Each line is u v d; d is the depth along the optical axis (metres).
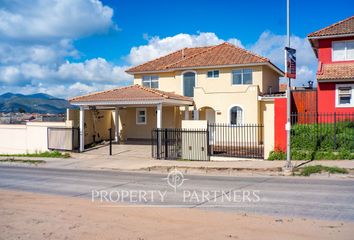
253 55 28.48
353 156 16.69
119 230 7.36
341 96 23.20
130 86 26.98
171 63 32.47
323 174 14.34
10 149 29.19
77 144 26.38
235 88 28.17
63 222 8.05
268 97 26.89
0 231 7.48
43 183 14.11
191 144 20.33
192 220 8.02
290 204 9.45
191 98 29.14
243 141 26.27
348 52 24.33
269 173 15.27
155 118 31.53
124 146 27.70
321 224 7.51
